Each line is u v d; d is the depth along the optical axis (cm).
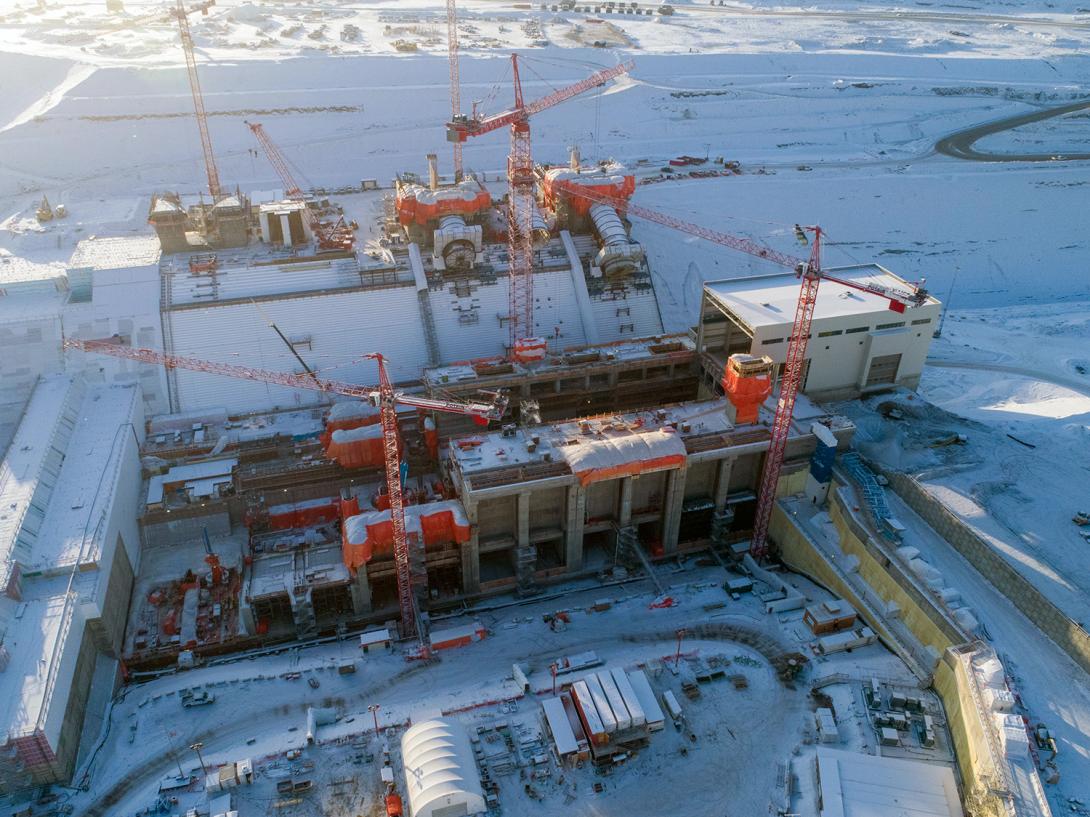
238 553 10419
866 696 7638
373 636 8800
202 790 6981
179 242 14338
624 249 14212
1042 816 5959
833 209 18350
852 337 11188
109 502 9450
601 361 12394
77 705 7631
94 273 13512
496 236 15375
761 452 10219
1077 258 17938
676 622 8881
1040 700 6944
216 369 12038
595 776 7025
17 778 6888
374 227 16050
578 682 7606
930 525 9056
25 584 8312
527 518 9612
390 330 13675
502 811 6725
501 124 15012
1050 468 9700
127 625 9288
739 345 12538
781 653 8275
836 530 9650
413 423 12112
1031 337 14638
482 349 13812
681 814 6731
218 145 19962
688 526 10662
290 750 7288
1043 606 7581
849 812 6450
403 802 6781
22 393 12288
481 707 7712
